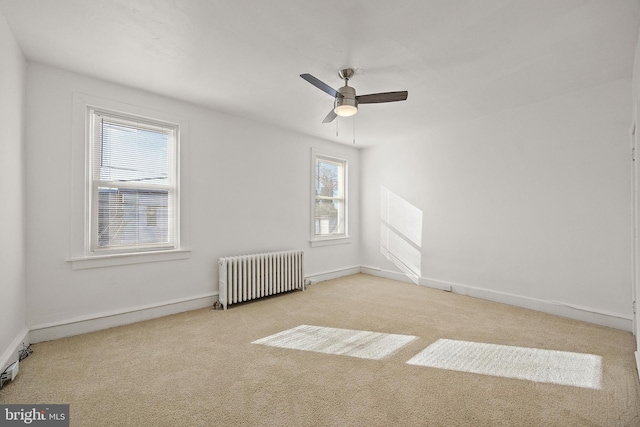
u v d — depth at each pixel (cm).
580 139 297
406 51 228
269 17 189
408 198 467
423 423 149
